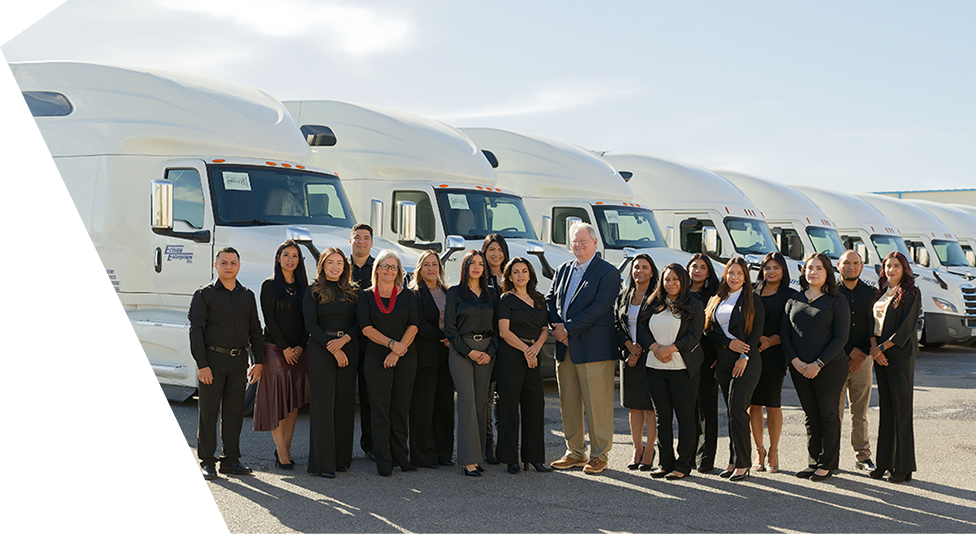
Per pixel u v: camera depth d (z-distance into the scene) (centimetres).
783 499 561
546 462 676
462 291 635
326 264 619
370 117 1063
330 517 507
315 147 1072
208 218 811
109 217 821
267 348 639
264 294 637
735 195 1365
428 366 651
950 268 1978
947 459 678
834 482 609
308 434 757
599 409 636
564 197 1202
